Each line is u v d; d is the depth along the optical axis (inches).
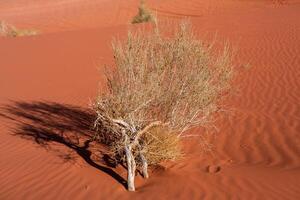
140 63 277.0
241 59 590.6
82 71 634.8
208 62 300.7
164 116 292.4
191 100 293.1
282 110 392.5
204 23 896.3
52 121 404.5
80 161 293.3
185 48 287.0
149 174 273.4
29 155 311.4
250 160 292.0
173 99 288.5
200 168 278.2
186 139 338.0
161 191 242.2
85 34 904.3
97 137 335.6
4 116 430.0
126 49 283.3
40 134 364.2
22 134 365.7
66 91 535.5
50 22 1551.4
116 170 278.5
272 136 334.3
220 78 310.7
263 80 492.1
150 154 278.4
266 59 578.6
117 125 260.5
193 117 302.8
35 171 279.7
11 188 258.8
